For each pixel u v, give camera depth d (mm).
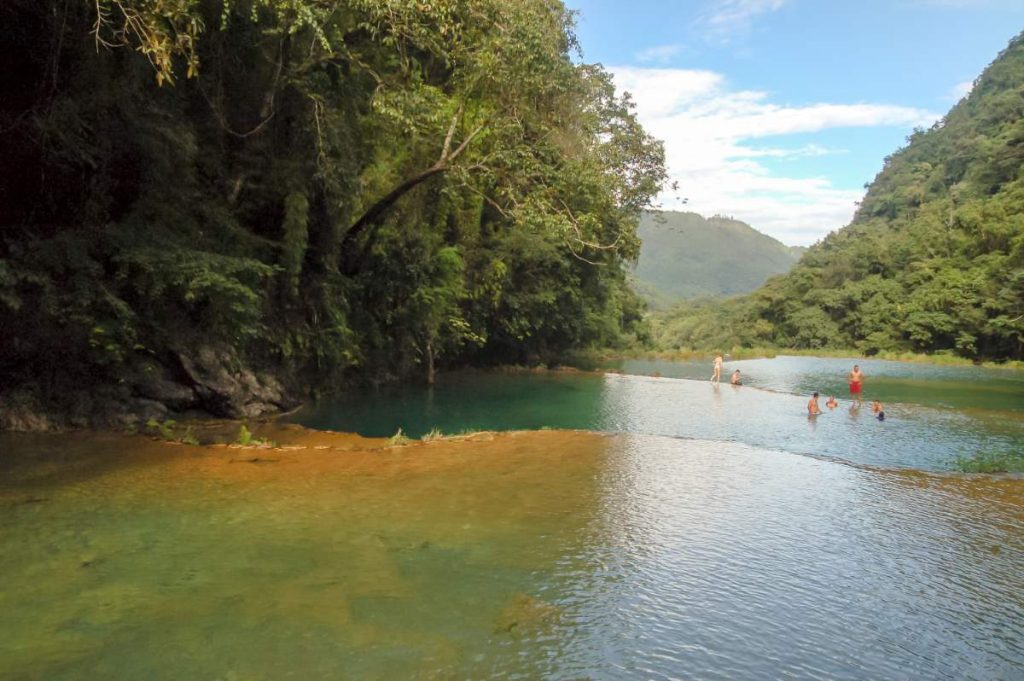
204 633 3943
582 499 7668
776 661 4035
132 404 11062
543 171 15547
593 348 41250
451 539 5969
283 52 12750
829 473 9898
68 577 4703
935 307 53844
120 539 5543
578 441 11641
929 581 5547
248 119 13562
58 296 9531
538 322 29312
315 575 4945
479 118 16484
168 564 5027
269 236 14609
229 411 12602
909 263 65188
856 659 4121
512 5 13312
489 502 7328
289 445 10297
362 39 14508
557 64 14961
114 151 10367
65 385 10445
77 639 3807
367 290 18688
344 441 11031
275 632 3998
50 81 9445
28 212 9945
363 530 6086
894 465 11562
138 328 10820
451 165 15586
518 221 15820
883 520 7426
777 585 5309
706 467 9945
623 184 23641
